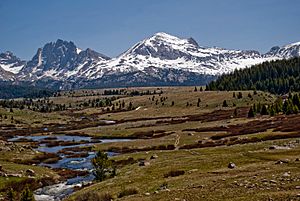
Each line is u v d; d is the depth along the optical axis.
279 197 26.94
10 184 64.88
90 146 125.12
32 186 65.75
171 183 43.69
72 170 83.81
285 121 125.19
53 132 193.50
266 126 119.38
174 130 153.12
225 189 33.16
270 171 39.72
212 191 33.16
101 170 65.00
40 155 104.31
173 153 84.25
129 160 84.88
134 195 39.25
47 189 65.50
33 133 192.88
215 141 103.25
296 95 174.50
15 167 76.56
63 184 69.62
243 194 29.91
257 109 182.88
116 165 81.62
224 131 127.19
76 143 142.88
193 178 44.50
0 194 58.50
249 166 47.12
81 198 44.53
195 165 57.00
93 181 66.81
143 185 46.88
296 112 157.38
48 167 88.31
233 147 80.31
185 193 34.19
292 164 43.41
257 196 28.23
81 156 108.31
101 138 158.50
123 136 154.75
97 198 43.28
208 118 189.62
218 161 57.69
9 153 99.31
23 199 48.44
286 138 88.25
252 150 70.94
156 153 88.62
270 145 74.50
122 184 51.47
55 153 116.38
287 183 31.83
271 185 31.83
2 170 72.00
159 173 55.06
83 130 191.75
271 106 175.25
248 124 136.88
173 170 55.22
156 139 126.81
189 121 187.12
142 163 69.06
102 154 66.00
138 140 130.75
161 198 33.75
